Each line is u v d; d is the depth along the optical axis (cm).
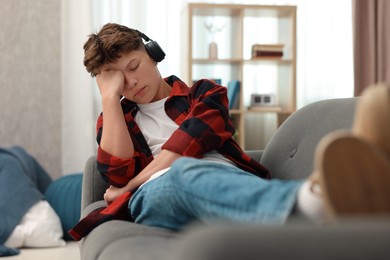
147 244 104
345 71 426
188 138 146
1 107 377
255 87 415
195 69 404
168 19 399
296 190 81
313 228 50
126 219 149
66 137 383
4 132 378
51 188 309
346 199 64
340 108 152
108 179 158
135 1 389
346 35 426
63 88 383
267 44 397
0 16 377
